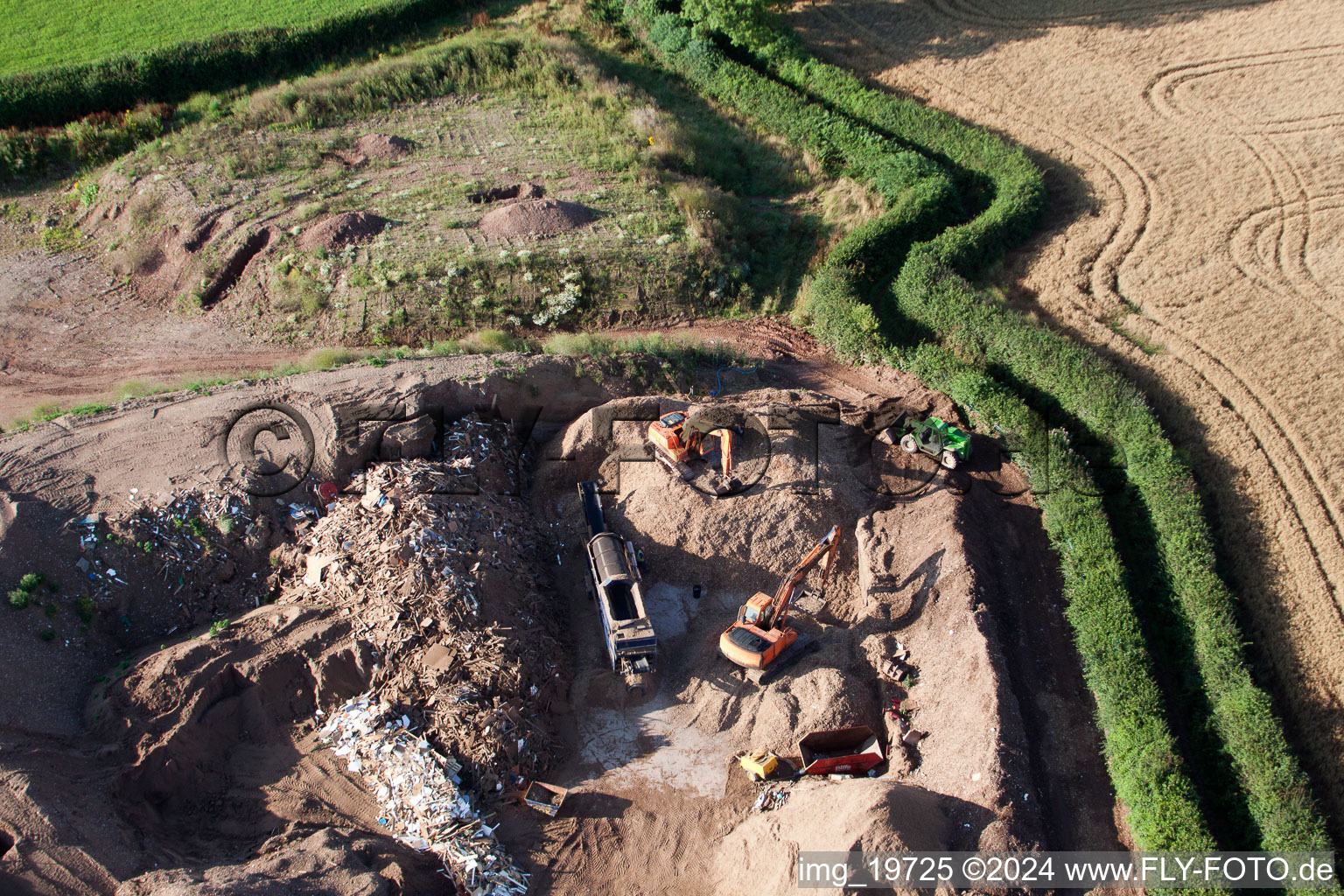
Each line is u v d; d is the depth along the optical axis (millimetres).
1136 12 47094
